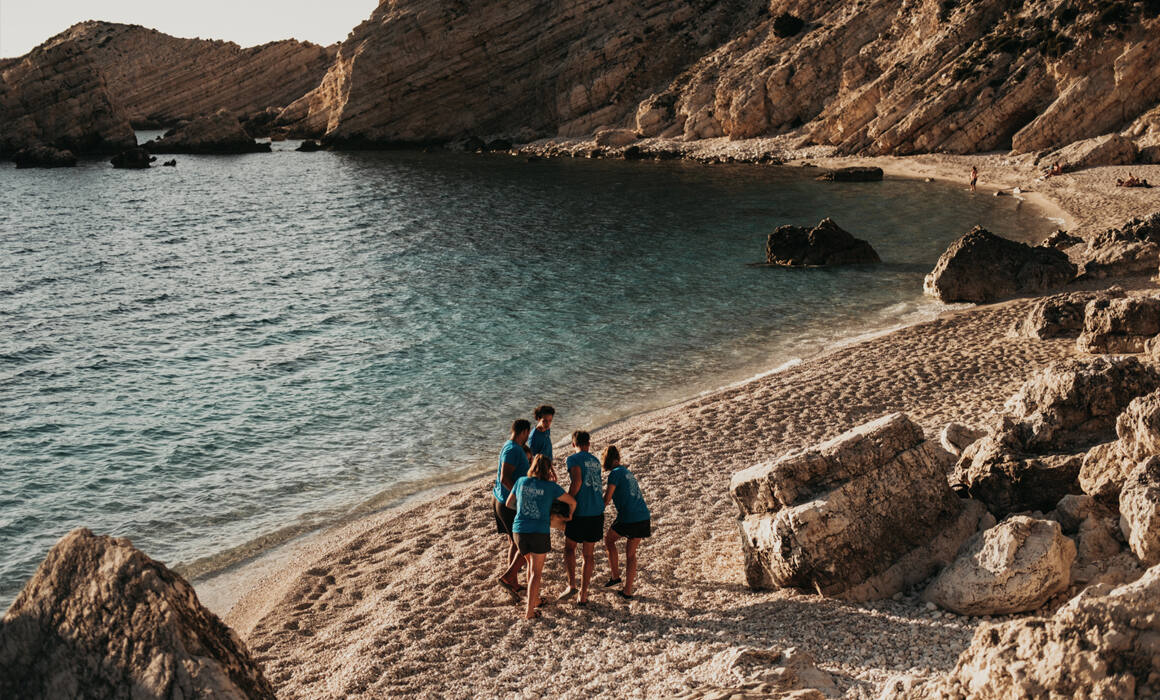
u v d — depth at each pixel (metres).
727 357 24.38
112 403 22.52
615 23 107.50
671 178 72.88
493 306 31.66
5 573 14.34
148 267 43.12
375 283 36.91
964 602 9.18
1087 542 9.37
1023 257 29.42
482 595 11.74
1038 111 66.44
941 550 10.20
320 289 36.12
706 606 10.64
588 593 11.42
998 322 25.23
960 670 6.49
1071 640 5.75
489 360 24.98
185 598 6.35
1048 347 21.77
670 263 38.53
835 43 83.62
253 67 161.25
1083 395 10.93
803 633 9.34
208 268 42.34
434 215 58.56
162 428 20.53
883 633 9.09
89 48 120.56
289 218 60.41
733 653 8.77
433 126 117.06
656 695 8.40
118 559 6.29
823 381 20.81
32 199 75.00
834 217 48.88
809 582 10.20
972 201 51.47
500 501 11.55
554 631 10.54
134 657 5.91
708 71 94.06
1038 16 67.56
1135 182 48.75
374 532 14.52
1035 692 5.75
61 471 18.25
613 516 14.12
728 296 31.75
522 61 113.56
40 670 6.05
